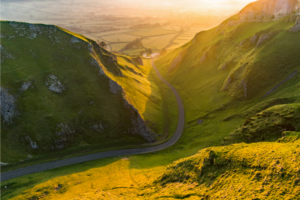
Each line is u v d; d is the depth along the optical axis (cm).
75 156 7944
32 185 6206
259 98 9250
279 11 12631
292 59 9612
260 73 9756
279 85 9138
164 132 9994
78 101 9244
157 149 8719
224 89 11156
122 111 9850
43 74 9162
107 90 10100
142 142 9262
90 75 10138
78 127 8694
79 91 9512
